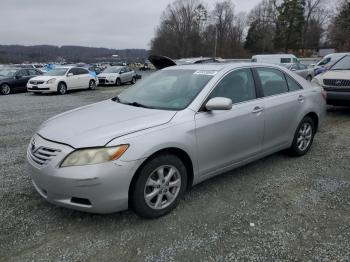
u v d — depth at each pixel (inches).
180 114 140.6
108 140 121.0
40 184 127.0
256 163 197.3
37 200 151.4
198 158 143.6
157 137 128.4
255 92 173.5
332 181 171.3
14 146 243.6
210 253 113.4
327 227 128.8
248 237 122.4
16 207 144.9
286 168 189.3
